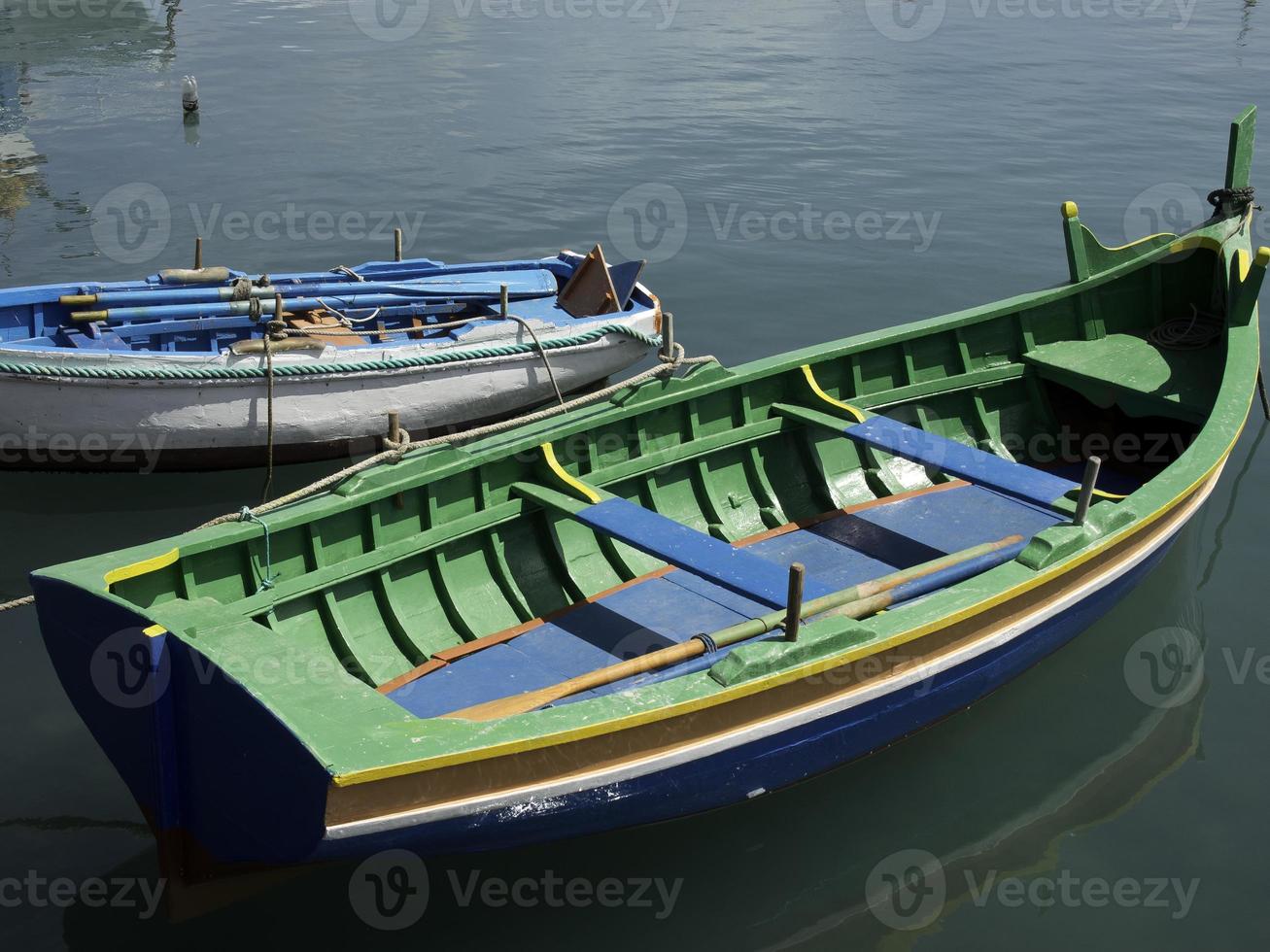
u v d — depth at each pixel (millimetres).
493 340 10328
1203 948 5805
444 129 18922
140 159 17250
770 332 12664
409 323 11281
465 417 10375
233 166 17094
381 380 9836
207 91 20766
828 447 8930
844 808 6688
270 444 9164
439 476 7031
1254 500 9742
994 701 7566
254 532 6285
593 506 7121
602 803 5559
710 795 6000
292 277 11047
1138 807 6715
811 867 6289
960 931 5898
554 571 7703
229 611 5629
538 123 19312
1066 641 7570
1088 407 9883
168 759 5332
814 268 14250
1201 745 7176
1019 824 6598
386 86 21250
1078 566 6934
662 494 8203
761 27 27219
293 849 4984
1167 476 7641
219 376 9273
